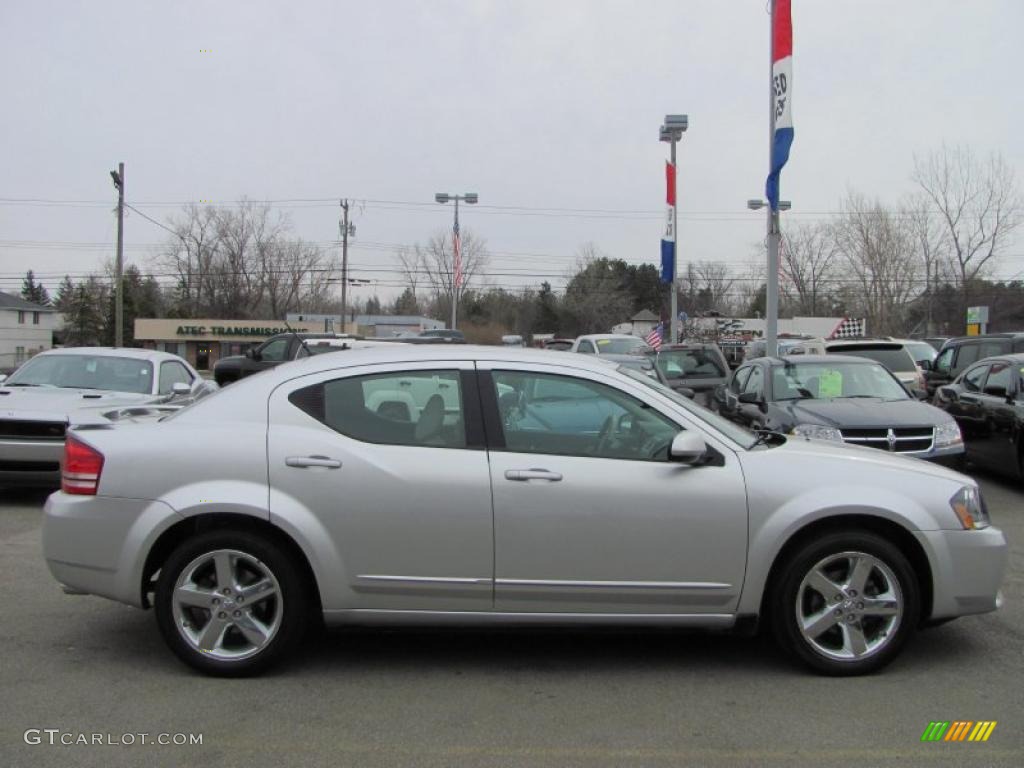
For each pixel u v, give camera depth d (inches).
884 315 1975.9
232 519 160.6
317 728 140.4
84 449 162.7
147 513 158.6
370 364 168.6
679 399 175.9
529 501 157.2
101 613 199.5
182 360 435.5
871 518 163.2
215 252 2721.5
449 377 166.9
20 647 176.9
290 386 166.7
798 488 159.6
